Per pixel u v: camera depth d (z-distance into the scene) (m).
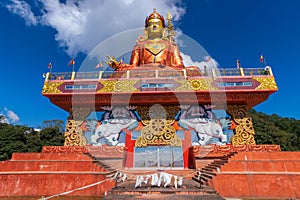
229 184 9.11
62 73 14.09
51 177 9.67
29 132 36.91
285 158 10.09
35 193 9.34
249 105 14.84
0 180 9.51
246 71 13.66
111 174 9.44
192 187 7.35
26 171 9.87
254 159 10.10
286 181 9.13
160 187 7.19
